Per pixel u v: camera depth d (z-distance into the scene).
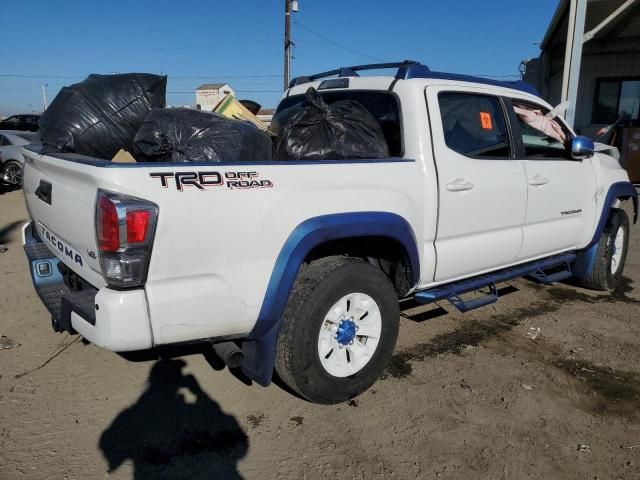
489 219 4.15
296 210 2.96
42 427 3.08
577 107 16.23
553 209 4.79
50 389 3.48
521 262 4.71
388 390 3.62
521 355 4.18
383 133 3.82
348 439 3.07
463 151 3.97
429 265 3.78
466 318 4.91
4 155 13.63
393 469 2.84
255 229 2.82
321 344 3.20
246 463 2.85
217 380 3.66
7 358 3.88
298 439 3.06
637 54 15.27
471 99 4.17
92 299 2.96
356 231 3.21
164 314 2.62
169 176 2.57
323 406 3.40
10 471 2.71
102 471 2.75
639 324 4.85
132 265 2.50
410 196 3.55
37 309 4.81
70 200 2.87
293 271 2.95
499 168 4.18
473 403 3.47
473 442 3.08
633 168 13.24
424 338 4.46
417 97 3.72
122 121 3.35
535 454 2.99
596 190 5.26
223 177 2.71
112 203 2.44
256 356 3.06
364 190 3.27
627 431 3.23
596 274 5.55
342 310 3.26
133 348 2.61
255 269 2.86
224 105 4.11
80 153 3.30
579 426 3.26
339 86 4.27
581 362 4.09
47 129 3.37
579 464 2.91
